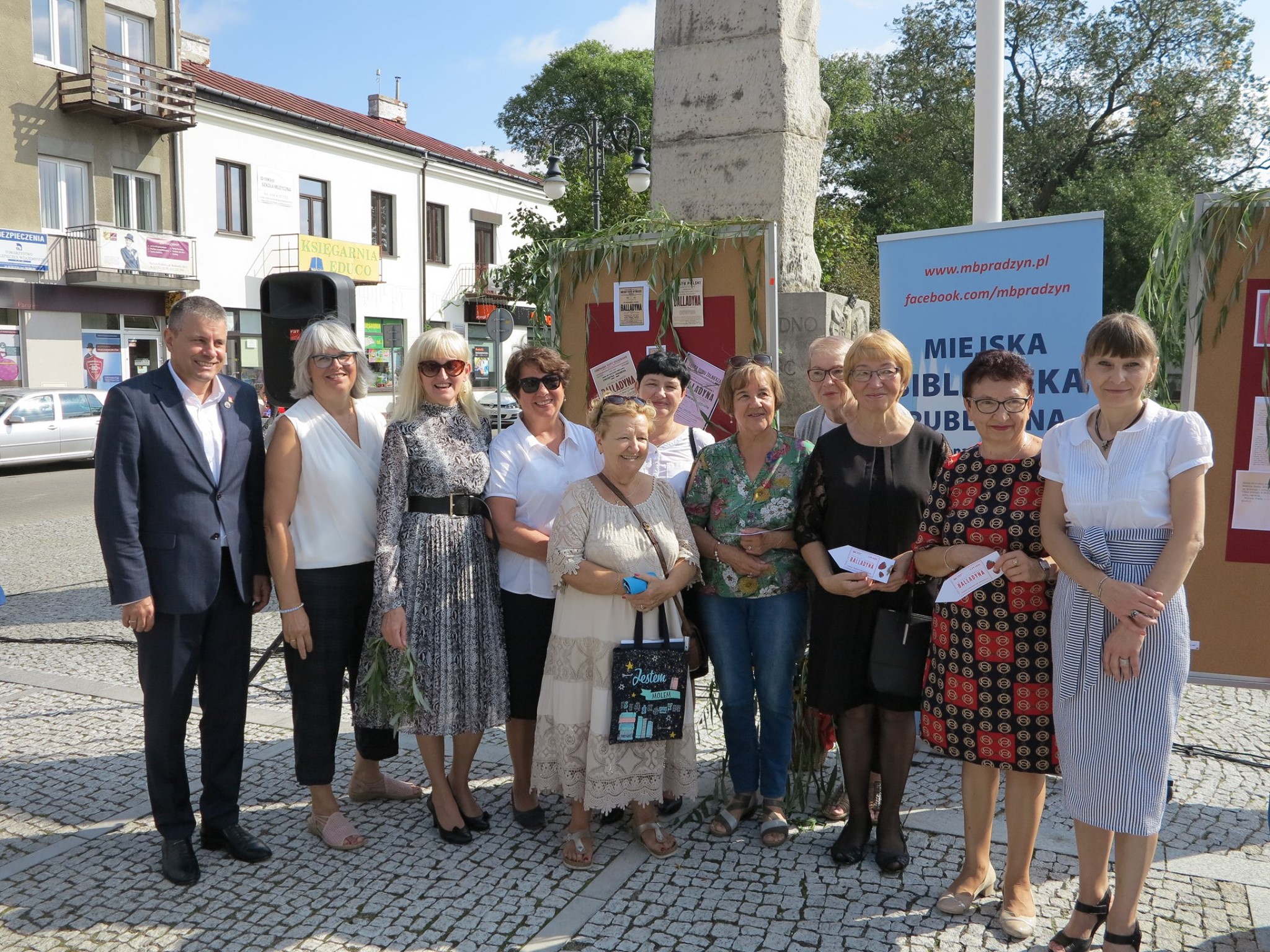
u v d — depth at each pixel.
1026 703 2.75
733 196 5.34
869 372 3.13
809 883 3.08
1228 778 3.86
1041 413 4.05
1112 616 2.56
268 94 24.97
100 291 19.72
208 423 3.23
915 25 23.84
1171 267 3.63
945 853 3.28
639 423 3.23
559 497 3.51
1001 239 4.06
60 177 19.19
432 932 2.82
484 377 28.31
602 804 3.14
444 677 3.30
